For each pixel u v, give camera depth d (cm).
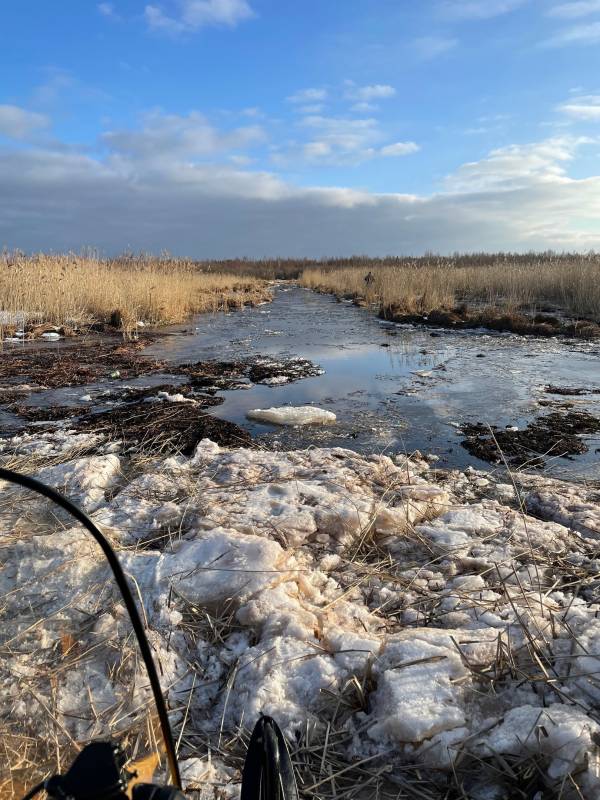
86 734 205
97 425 667
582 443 598
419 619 296
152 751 157
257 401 798
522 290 2098
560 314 1700
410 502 413
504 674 249
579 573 330
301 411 700
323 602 308
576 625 274
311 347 1271
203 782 208
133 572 322
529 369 992
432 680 238
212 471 482
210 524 368
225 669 264
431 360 1089
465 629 280
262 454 518
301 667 255
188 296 2100
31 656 235
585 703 232
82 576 263
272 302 2539
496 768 210
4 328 1455
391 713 225
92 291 1714
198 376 975
